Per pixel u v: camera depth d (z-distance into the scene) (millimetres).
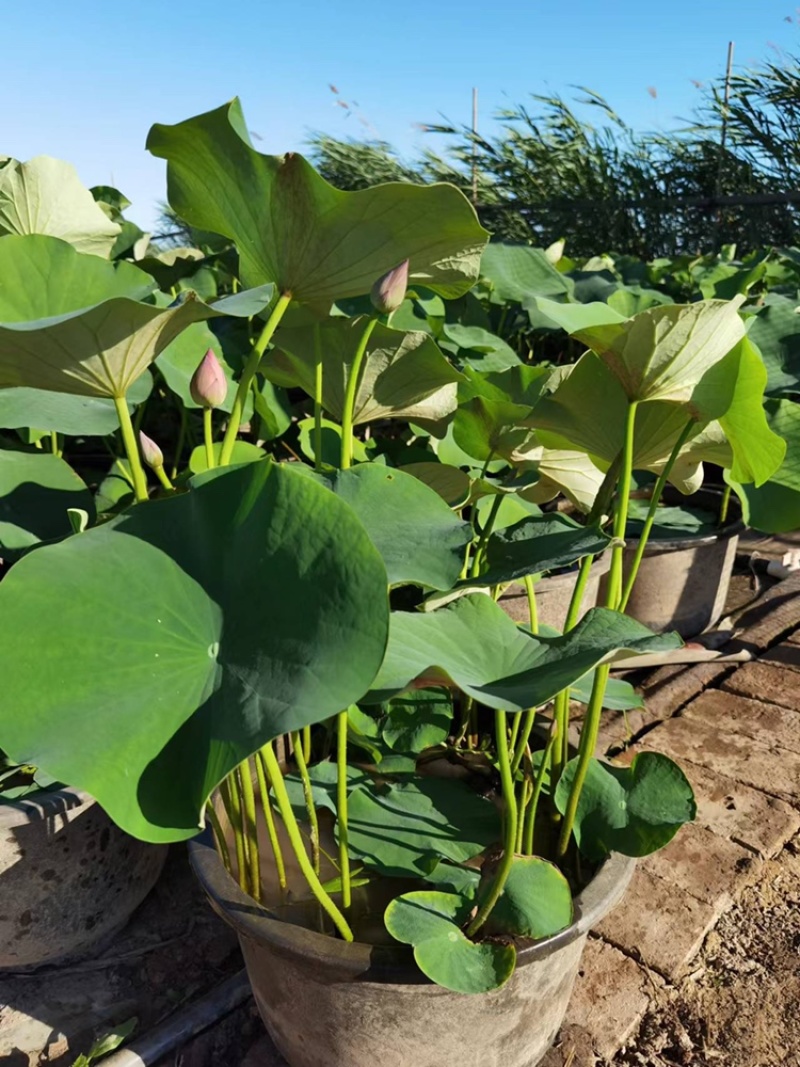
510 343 3670
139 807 864
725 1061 1383
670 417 1320
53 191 2322
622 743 2197
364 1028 1131
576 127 7824
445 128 8227
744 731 2240
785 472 1492
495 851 1278
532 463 1678
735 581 3285
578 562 2428
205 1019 1453
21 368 1059
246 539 980
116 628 941
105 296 1416
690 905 1677
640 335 1106
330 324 1388
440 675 940
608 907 1159
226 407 2193
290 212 1185
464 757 1688
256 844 1269
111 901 1611
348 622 875
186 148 1196
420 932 1068
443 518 1186
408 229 1185
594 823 1305
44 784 1507
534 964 1121
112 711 902
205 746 890
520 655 1104
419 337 1367
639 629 1064
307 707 834
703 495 3035
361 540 895
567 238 8102
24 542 1705
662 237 7605
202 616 983
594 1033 1424
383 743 1585
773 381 2738
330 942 1069
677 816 1250
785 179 7059
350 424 1317
